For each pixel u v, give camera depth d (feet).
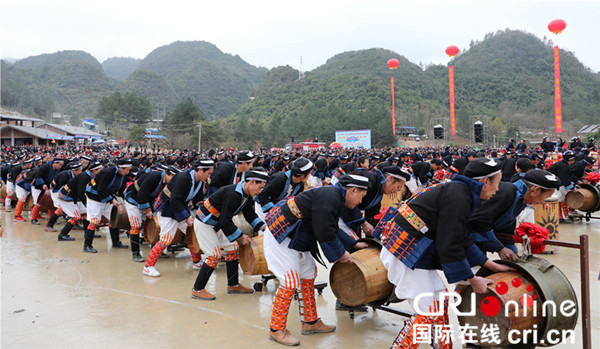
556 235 24.50
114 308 16.74
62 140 233.14
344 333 14.40
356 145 210.18
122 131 350.43
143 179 23.09
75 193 28.91
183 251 26.53
